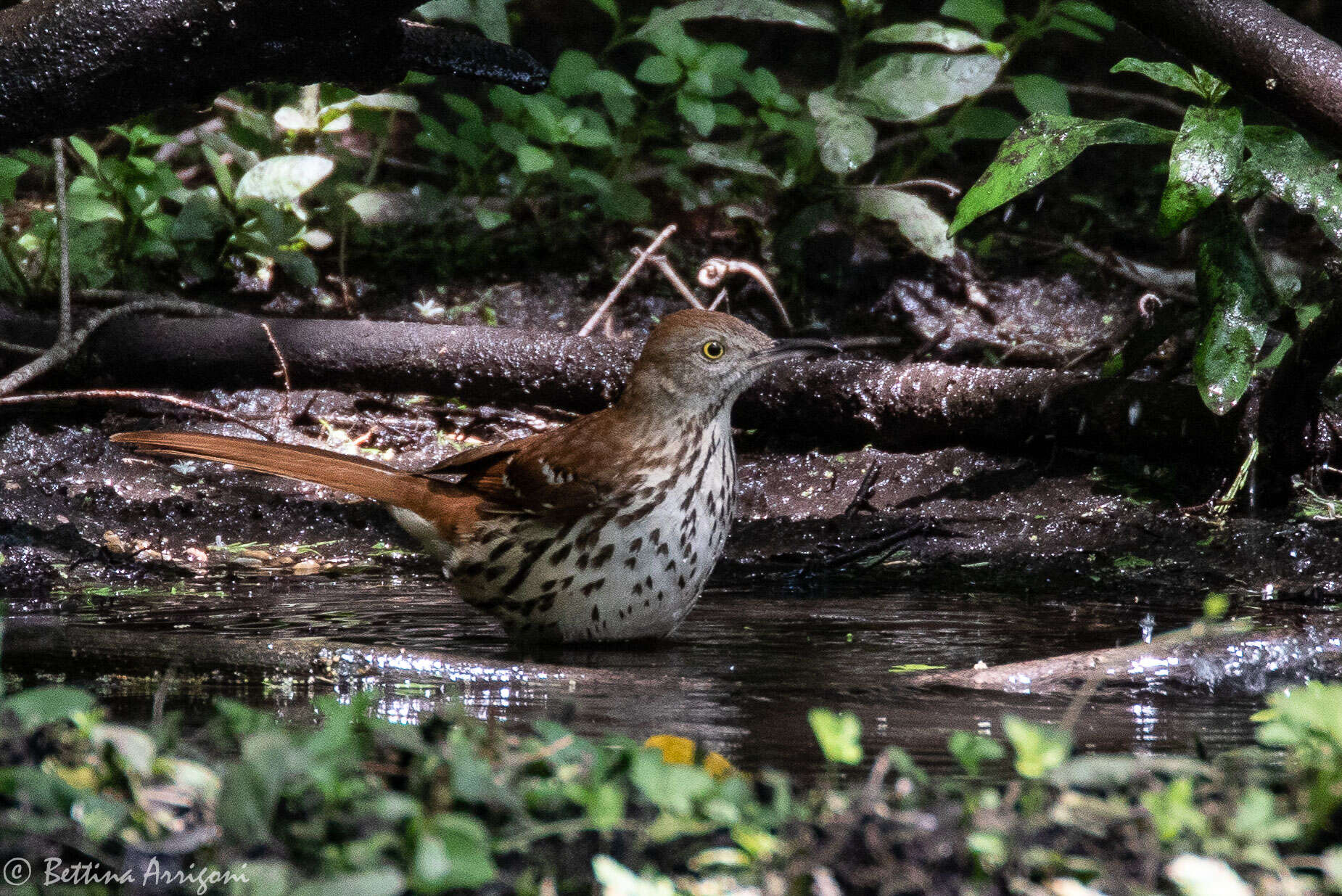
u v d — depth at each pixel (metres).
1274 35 9.20
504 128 15.98
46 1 9.38
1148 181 19.41
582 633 8.74
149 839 4.38
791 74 22.38
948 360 14.98
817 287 16.36
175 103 9.84
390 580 10.49
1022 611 9.49
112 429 13.38
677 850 4.58
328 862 4.25
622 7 22.83
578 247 17.50
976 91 15.77
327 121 15.62
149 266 16.39
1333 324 10.41
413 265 17.06
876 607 9.66
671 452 8.62
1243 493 11.53
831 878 4.34
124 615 9.17
